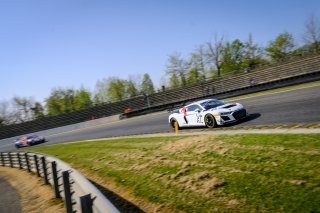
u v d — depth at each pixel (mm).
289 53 54281
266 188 5281
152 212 5953
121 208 6668
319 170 5340
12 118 64062
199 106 13922
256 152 7324
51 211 7168
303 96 15664
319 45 49344
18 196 9609
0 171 17391
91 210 4285
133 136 16859
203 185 6227
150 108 36219
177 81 60062
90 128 34125
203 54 58094
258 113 14047
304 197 4609
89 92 71438
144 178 7969
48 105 66500
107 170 10023
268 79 35312
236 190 5570
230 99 28109
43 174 10586
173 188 6641
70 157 14953
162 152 10141
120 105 46219
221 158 7652
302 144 6992
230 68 58000
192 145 9836
